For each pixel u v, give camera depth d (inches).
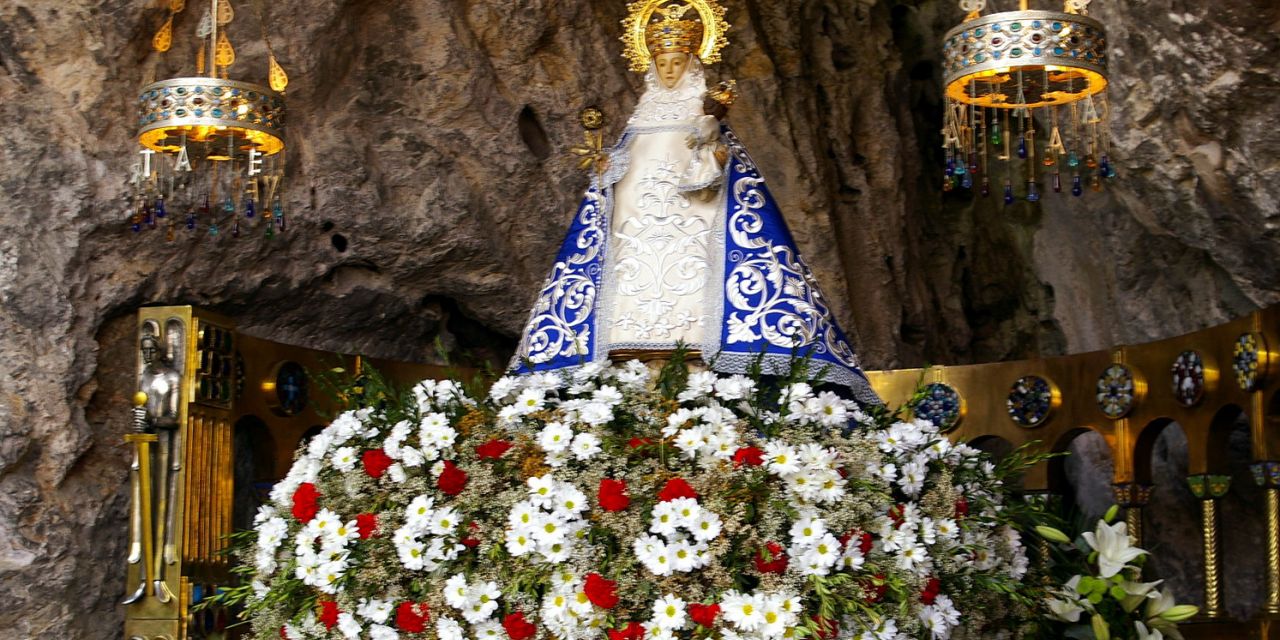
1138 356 238.5
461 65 267.6
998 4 276.8
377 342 270.7
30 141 230.5
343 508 179.8
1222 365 222.1
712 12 218.7
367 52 263.9
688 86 213.6
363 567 174.6
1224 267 247.1
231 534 199.5
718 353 191.8
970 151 216.5
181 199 239.0
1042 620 192.7
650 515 165.3
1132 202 256.7
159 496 211.9
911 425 181.2
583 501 165.2
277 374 233.8
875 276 292.7
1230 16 215.2
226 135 220.2
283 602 182.4
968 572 179.0
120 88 239.0
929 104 316.8
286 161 252.5
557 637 164.1
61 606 219.8
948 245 310.3
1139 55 234.8
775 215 209.2
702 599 162.7
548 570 165.9
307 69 255.1
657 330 198.7
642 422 173.5
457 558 170.9
